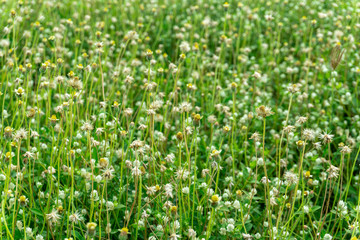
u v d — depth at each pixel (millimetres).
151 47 6652
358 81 5301
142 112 4484
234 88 3895
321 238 2943
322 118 4555
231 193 3268
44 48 5516
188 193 2926
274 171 3996
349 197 3787
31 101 4641
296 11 8031
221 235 2936
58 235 2961
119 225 3100
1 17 5676
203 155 4109
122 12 7281
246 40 7020
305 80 5352
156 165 3393
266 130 4637
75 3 7270
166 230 2859
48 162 3479
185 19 7660
